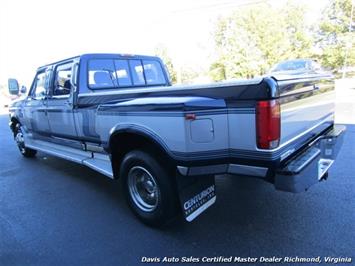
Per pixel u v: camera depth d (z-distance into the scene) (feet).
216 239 9.66
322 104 11.16
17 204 13.32
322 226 9.96
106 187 14.90
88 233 10.50
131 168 10.77
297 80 8.55
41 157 21.88
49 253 9.45
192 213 9.36
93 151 13.85
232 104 7.78
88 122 12.91
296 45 94.53
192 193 9.43
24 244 10.03
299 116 8.91
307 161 8.55
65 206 12.82
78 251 9.47
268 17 89.35
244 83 7.54
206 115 8.05
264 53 90.74
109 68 14.62
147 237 10.02
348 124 25.84
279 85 7.47
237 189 13.30
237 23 92.38
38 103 17.02
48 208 12.71
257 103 7.39
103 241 9.94
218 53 100.01
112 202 13.02
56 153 16.52
